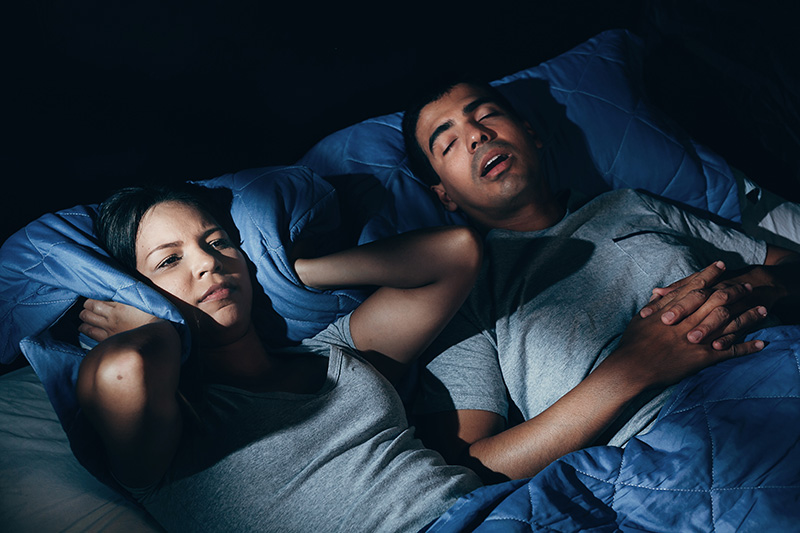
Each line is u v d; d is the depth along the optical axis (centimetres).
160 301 106
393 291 118
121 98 179
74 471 106
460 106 144
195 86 186
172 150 180
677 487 96
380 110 200
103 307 112
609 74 173
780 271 133
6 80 168
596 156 165
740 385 107
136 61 180
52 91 172
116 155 176
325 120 195
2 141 166
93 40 176
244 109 189
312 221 131
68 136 172
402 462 102
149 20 180
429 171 152
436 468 103
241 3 190
